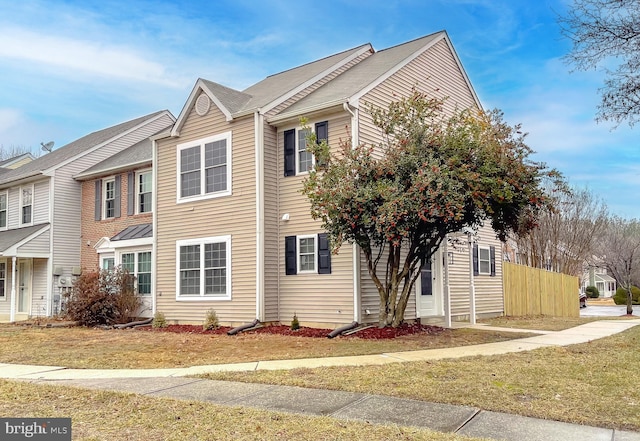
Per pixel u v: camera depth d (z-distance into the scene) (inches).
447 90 701.9
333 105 528.4
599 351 376.2
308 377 300.2
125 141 970.1
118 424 216.5
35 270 877.2
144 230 746.8
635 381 277.4
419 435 196.4
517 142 461.7
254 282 563.5
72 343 487.8
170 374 325.7
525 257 1253.7
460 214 408.8
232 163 596.1
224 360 377.1
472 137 468.1
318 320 538.9
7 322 791.7
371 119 553.3
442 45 703.1
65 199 881.5
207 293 607.8
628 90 406.9
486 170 439.2
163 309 651.5
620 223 1364.4
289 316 562.9
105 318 675.4
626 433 198.8
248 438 196.4
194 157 636.1
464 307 682.2
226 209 597.0
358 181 458.0
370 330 489.7
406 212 416.2
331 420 216.7
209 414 227.9
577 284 957.8
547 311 864.9
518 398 247.9
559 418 217.5
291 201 574.2
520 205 461.7
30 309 874.1
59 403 251.1
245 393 269.0
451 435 196.5
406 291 512.7
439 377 291.3
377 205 442.9
